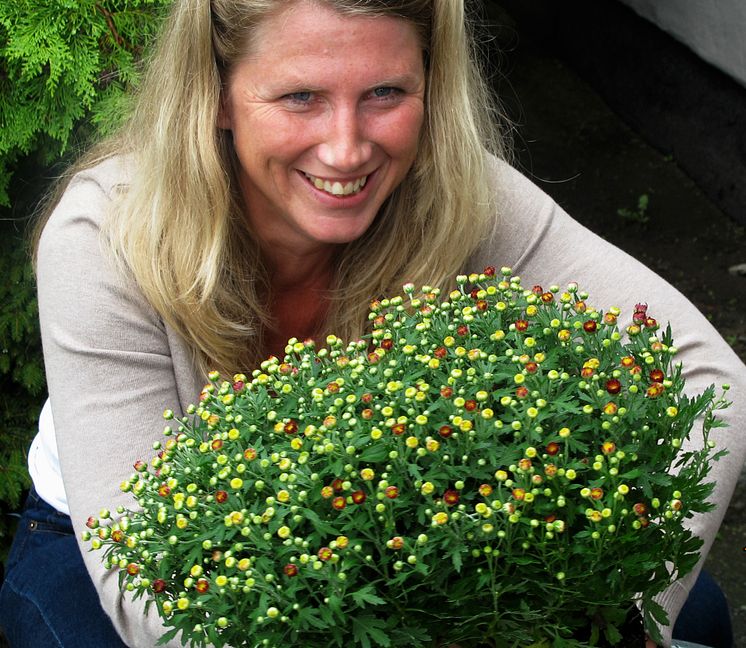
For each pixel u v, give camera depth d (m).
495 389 1.22
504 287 1.33
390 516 1.06
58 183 1.96
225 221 1.64
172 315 1.65
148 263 1.62
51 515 1.92
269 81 1.45
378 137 1.50
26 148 2.38
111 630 1.71
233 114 1.58
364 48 1.41
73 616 1.73
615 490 1.08
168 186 1.62
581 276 1.75
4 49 2.27
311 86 1.43
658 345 1.22
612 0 5.39
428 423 1.12
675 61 4.93
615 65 5.44
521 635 1.15
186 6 1.55
